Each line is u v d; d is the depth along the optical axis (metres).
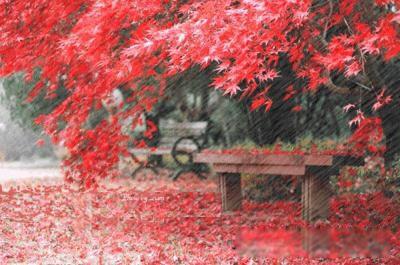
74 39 8.81
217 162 11.53
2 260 9.93
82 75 10.47
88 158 11.95
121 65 8.39
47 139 26.41
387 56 6.76
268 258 9.62
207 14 7.38
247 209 12.27
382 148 12.98
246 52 7.52
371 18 8.88
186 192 14.88
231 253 9.95
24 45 10.55
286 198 13.10
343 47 7.40
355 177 13.20
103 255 10.20
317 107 18.11
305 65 9.81
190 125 19.14
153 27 8.70
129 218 12.80
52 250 10.61
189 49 7.37
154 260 9.78
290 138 16.39
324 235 9.84
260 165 11.10
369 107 12.34
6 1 10.32
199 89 17.75
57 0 9.80
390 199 12.05
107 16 8.23
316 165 10.58
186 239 11.00
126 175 18.94
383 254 9.52
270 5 6.96
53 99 19.36
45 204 14.80
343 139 16.95
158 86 14.40
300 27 9.04
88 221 12.72
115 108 13.05
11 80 20.05
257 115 16.20
